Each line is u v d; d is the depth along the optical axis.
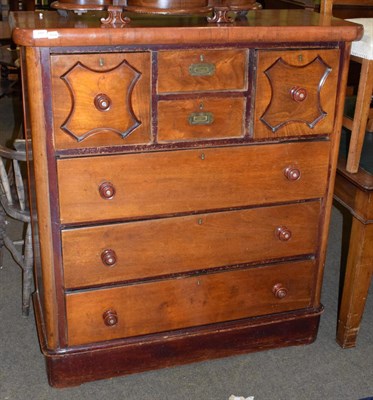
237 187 1.87
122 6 1.67
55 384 1.97
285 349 2.20
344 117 2.07
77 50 1.58
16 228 3.00
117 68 1.62
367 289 2.13
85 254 1.81
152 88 1.67
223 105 1.75
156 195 1.80
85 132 1.67
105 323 1.91
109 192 1.73
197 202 1.85
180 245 1.89
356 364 2.15
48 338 1.92
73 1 1.71
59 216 1.74
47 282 1.82
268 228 1.98
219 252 1.95
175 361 2.07
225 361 2.13
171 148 1.76
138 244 1.85
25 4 4.75
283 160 1.89
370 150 2.23
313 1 2.83
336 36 1.76
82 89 1.62
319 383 2.05
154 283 1.92
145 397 1.96
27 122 1.78
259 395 1.99
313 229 2.03
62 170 1.69
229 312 2.06
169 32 1.61
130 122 1.69
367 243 2.05
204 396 1.98
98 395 1.96
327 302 2.50
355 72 2.75
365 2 2.55
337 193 2.18
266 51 1.73
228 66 1.71
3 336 2.24
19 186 2.17
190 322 2.02
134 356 2.00
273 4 3.08
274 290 2.07
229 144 1.81
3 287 2.55
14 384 2.01
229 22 1.75
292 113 1.83
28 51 1.56
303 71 1.79
